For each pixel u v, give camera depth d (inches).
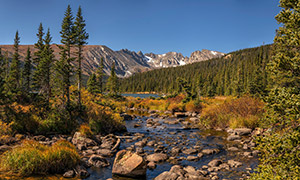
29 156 305.3
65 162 329.1
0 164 295.7
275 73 225.3
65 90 768.3
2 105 576.4
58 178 295.1
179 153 471.8
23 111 633.0
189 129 808.3
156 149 482.6
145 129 821.2
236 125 697.0
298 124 184.2
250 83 1148.5
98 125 703.1
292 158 169.9
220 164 388.5
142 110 1705.2
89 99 907.4
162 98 2326.5
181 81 1877.5
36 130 576.1
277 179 165.3
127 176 327.0
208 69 7012.8
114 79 2743.6
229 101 893.2
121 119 819.4
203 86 2881.4
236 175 336.2
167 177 316.8
